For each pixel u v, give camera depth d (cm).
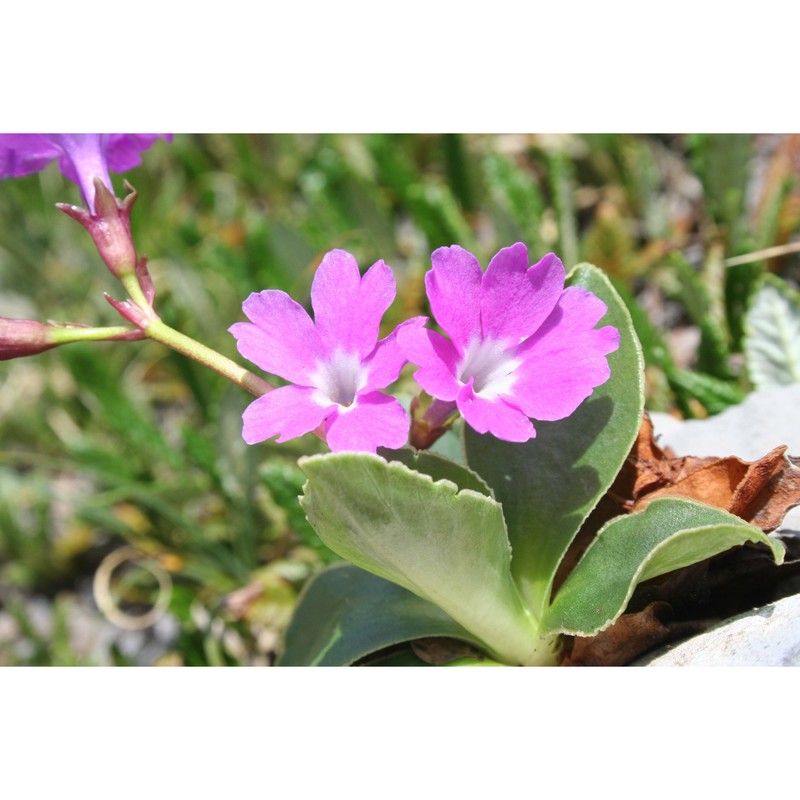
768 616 16
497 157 27
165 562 27
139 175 33
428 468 16
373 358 15
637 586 17
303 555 24
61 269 34
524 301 16
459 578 16
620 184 30
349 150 33
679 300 27
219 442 25
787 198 25
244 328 15
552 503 17
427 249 28
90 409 31
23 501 30
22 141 18
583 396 15
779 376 22
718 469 17
